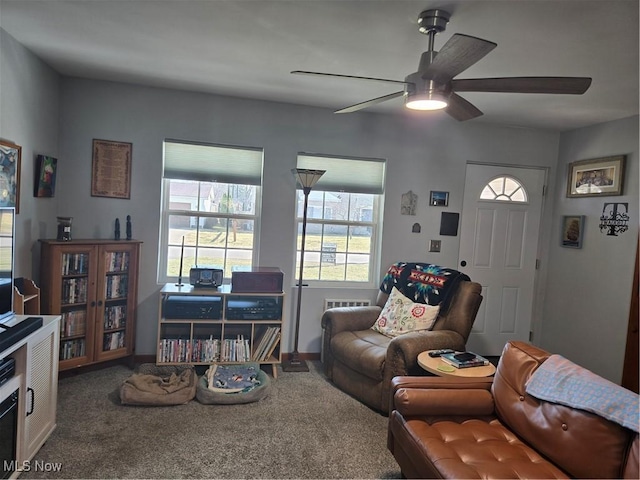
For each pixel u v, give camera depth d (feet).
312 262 13.05
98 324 10.48
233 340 10.95
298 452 7.69
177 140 11.64
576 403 5.60
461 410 6.89
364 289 13.10
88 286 10.27
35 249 9.84
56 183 10.80
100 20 7.41
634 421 4.95
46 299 9.75
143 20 7.31
